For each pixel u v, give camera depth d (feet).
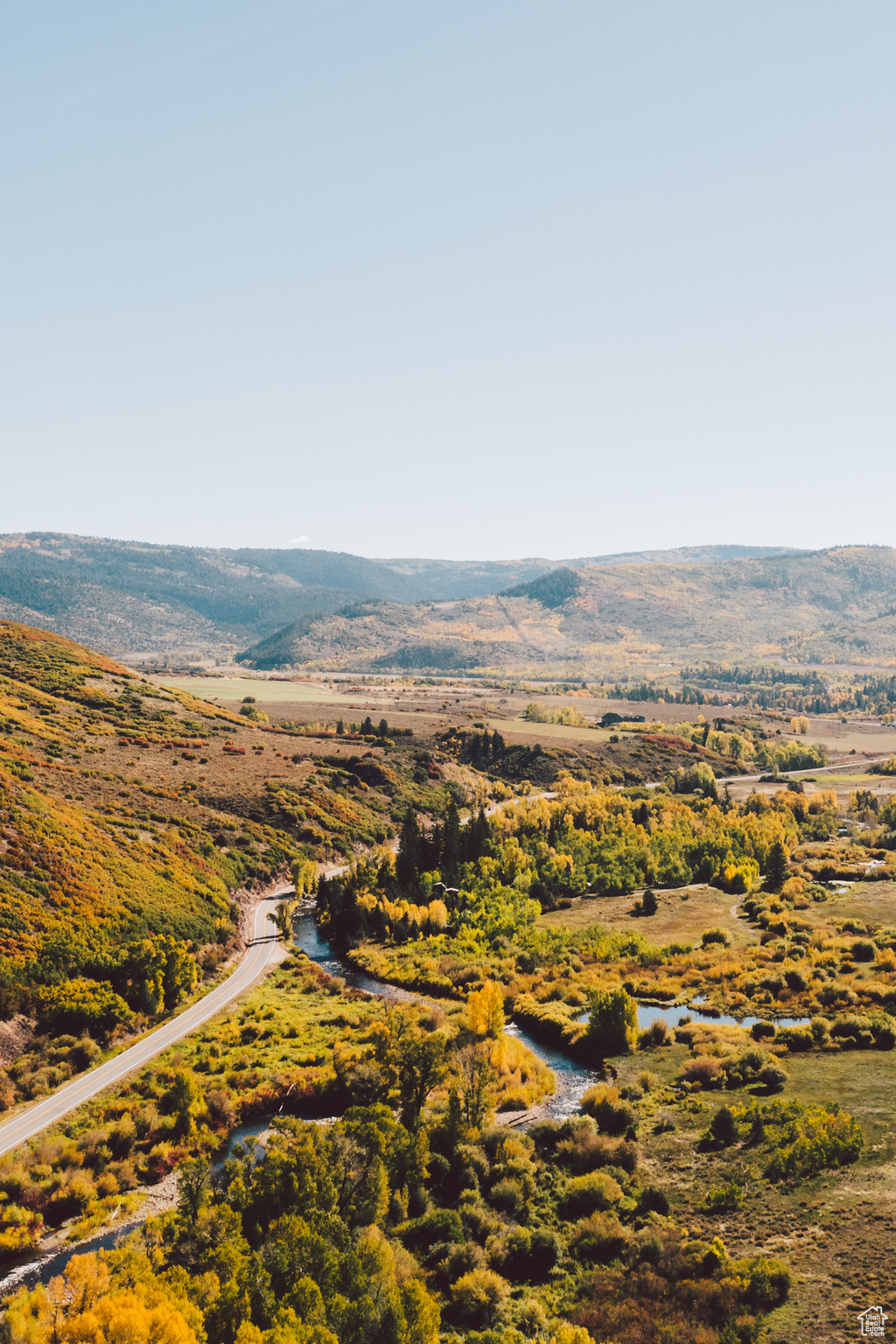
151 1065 235.81
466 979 315.99
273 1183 154.40
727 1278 136.98
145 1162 188.44
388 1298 127.03
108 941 292.40
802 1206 158.10
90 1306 120.88
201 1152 193.16
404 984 317.63
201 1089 219.20
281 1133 191.31
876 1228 146.92
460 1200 172.04
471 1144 190.19
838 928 352.69
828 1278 135.85
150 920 320.29
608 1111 204.23
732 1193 163.43
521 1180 177.17
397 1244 154.10
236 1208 154.51
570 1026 263.49
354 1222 155.53
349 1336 121.90
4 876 298.35
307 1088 218.38
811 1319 126.62
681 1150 185.78
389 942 368.07
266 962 339.98
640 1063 238.48
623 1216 163.63
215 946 340.80
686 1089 216.74
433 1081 199.41
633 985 298.76
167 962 286.87
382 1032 208.03
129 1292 120.37
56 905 297.74
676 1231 155.63
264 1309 124.16
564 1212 168.04
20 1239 160.15
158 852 385.70
